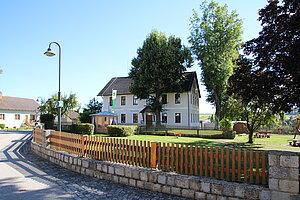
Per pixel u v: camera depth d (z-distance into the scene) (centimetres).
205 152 617
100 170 786
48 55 1342
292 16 1019
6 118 5147
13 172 846
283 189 491
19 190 636
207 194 567
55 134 1122
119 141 782
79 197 589
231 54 3553
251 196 516
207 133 2622
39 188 657
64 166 951
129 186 696
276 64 1070
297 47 926
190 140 2203
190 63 3700
